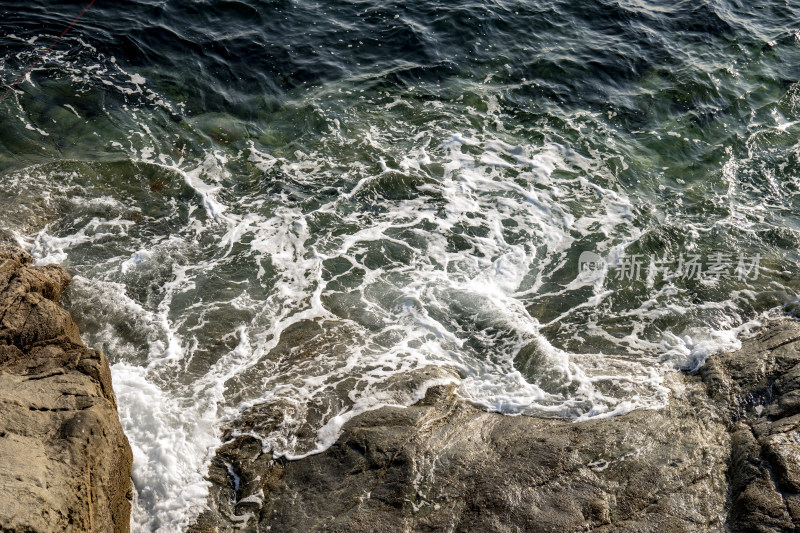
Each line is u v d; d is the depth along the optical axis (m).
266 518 4.95
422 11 12.16
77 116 9.31
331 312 6.96
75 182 8.31
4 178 8.14
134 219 7.98
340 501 4.98
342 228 8.12
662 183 9.20
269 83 10.41
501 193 8.82
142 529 4.96
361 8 12.13
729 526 4.67
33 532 3.74
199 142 9.27
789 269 7.72
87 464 4.44
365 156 9.27
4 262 6.44
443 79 10.84
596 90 10.89
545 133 9.95
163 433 5.55
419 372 6.21
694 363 6.47
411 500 4.93
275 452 5.44
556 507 4.80
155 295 7.02
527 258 7.84
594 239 8.16
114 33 10.77
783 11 13.48
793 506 4.59
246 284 7.26
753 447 5.18
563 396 6.06
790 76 11.54
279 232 8.00
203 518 5.00
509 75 11.02
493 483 5.01
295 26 11.52
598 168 9.34
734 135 10.12
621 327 6.98
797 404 5.53
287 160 9.13
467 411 5.83
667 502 4.84
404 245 7.93
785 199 8.96
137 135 9.20
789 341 6.35
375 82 10.62
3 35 10.45
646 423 5.57
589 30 12.23
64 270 7.00
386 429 5.51
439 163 9.23
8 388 4.75
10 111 9.14
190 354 6.36
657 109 10.59
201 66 10.48
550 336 6.83
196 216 8.13
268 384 6.07
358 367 6.27
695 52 11.96
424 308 7.05
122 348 6.37
